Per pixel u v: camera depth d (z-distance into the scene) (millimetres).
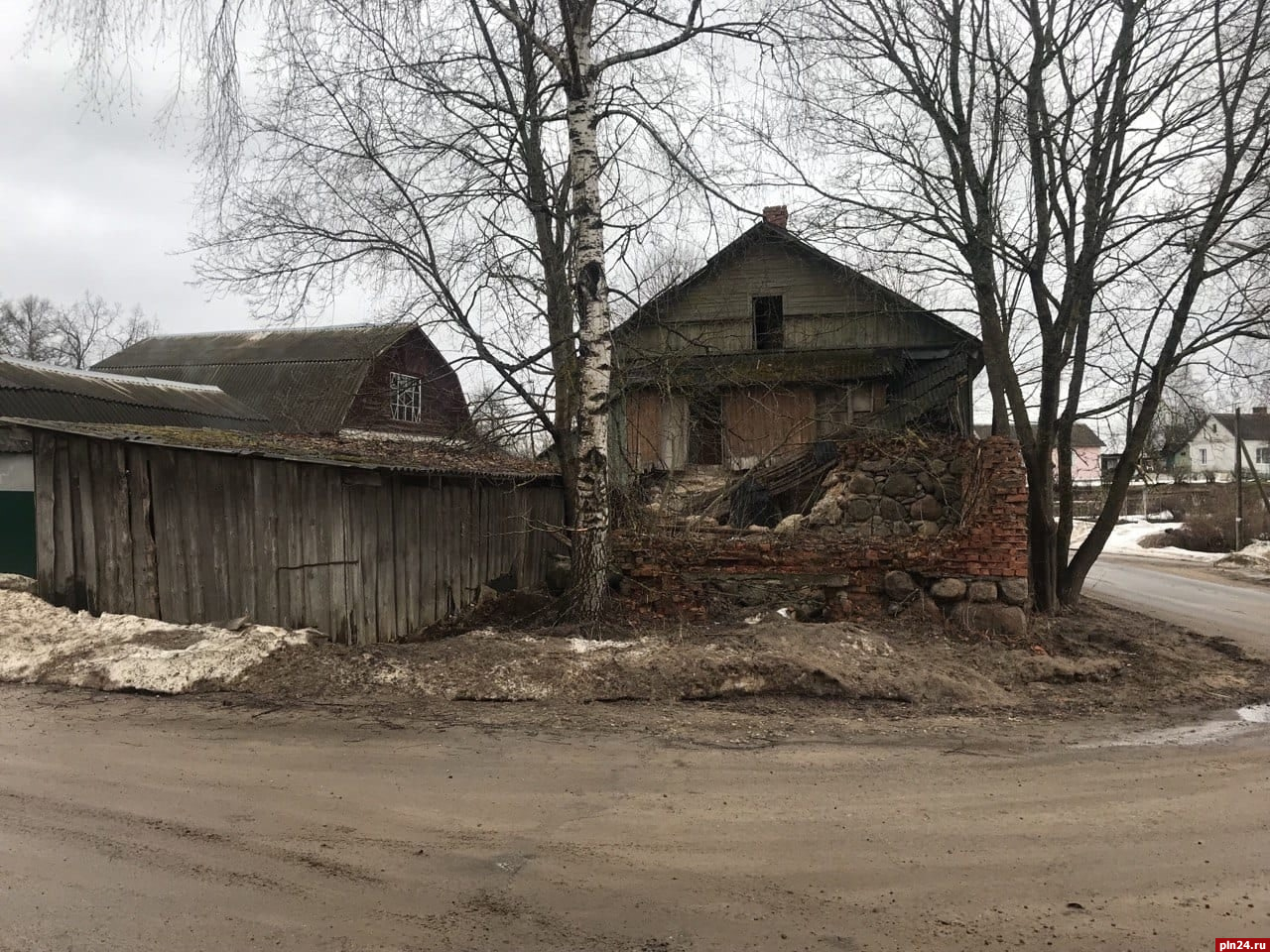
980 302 11047
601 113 8742
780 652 7203
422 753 5371
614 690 6762
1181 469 55031
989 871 3779
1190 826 4340
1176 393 11844
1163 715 6781
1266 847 4078
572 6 8453
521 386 9852
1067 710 6863
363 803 4523
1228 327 10375
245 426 19906
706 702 6715
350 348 25188
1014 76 10430
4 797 4574
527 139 10688
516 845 4004
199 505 9102
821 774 5082
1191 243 9867
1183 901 3510
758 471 16188
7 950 3029
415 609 10289
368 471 9438
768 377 16062
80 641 7738
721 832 4180
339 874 3689
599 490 8656
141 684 6770
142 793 4641
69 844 3979
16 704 6434
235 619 8922
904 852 3971
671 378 10516
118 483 9297
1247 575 22453
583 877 3680
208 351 27594
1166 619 12859
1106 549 31234
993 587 8773
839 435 14008
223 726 5902
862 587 9086
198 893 3494
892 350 18281
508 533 11688
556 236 11062
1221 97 9773
